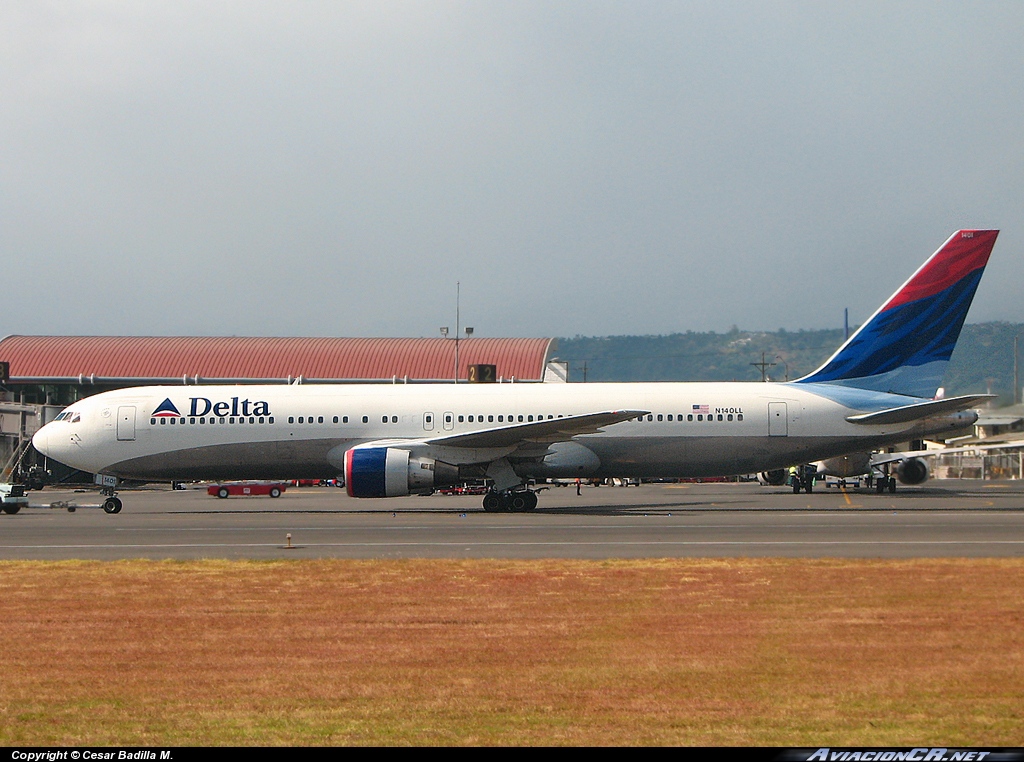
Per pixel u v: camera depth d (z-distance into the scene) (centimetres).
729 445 15275
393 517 13725
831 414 15312
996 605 6391
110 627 5909
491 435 14262
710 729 3962
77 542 10450
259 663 5028
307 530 11612
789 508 15675
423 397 15588
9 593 7106
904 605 6406
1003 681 4597
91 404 15712
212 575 7881
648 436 15225
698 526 11794
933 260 15512
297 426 15412
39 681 4731
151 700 4412
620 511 14825
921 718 4078
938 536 10475
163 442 15488
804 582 7312
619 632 5669
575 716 4138
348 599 6750
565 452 15125
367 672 4844
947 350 15562
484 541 10219
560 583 7338
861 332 15600
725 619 6003
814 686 4538
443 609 6375
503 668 4891
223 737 3925
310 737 3912
